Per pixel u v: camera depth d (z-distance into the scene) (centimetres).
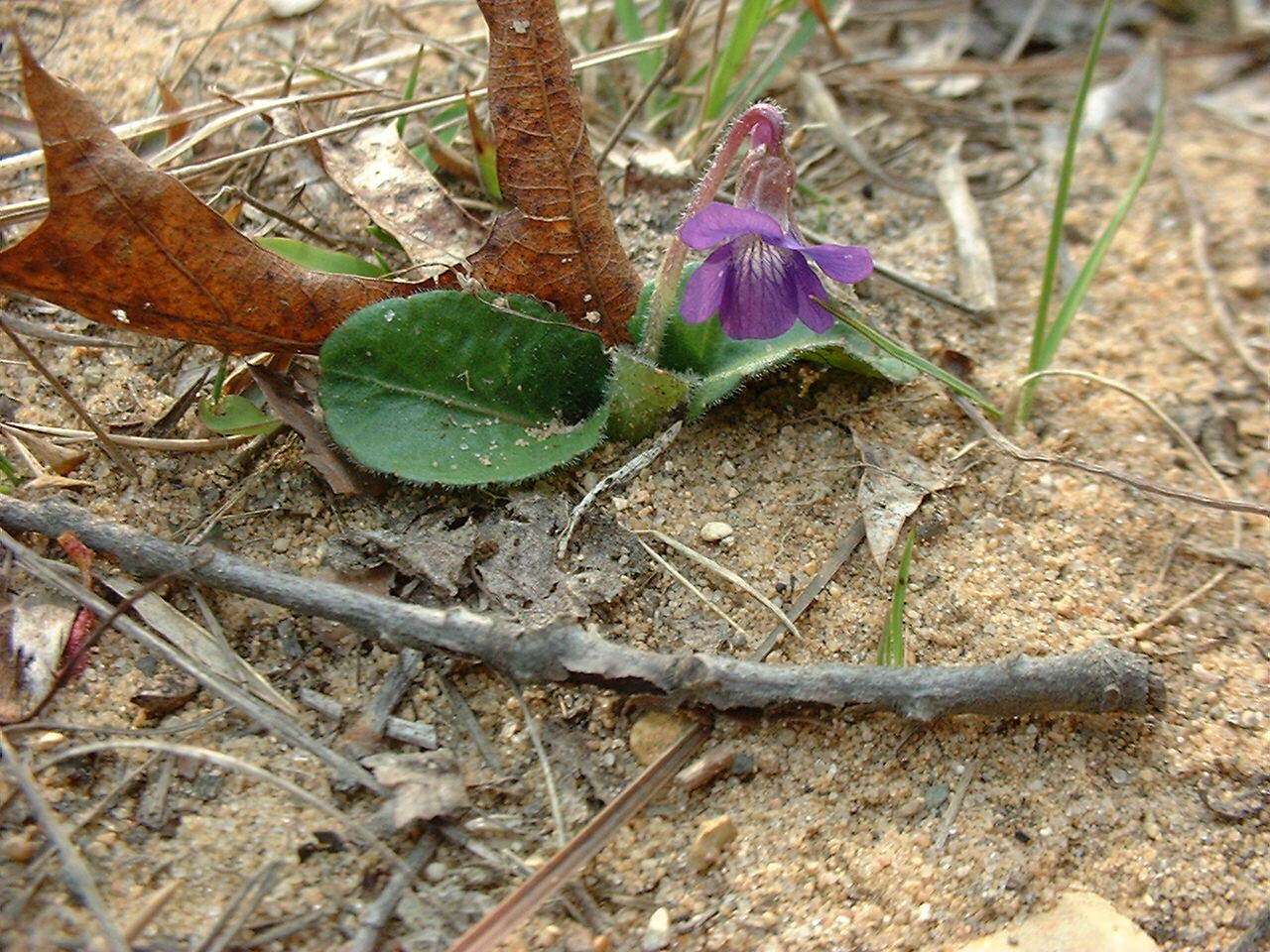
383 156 12
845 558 11
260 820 9
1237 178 17
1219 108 18
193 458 11
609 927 9
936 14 19
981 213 16
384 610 9
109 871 8
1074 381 13
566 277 11
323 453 11
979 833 10
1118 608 11
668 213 14
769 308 10
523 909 8
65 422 11
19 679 9
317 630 10
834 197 15
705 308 10
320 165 12
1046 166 17
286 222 12
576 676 9
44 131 9
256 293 10
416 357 11
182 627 10
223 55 15
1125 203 13
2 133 13
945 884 9
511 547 11
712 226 9
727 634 10
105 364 12
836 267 10
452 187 14
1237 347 14
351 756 9
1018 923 9
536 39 10
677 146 15
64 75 15
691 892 9
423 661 10
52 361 12
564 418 12
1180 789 10
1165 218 16
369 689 10
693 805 9
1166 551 12
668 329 12
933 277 14
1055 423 13
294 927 8
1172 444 13
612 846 9
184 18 16
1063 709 10
